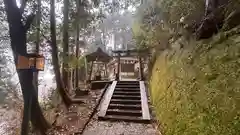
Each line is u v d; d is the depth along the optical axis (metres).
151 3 11.38
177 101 5.28
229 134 2.87
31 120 6.45
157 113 7.44
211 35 5.40
